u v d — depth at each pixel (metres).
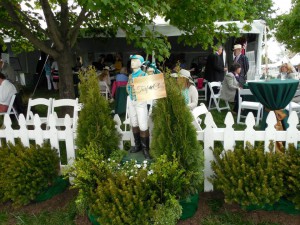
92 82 3.25
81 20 5.16
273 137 3.23
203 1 4.64
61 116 6.01
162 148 2.88
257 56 9.68
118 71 11.13
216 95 8.08
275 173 2.79
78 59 11.52
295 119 3.16
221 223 2.95
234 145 3.27
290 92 3.37
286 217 2.95
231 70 7.42
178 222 2.98
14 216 3.24
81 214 3.11
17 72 12.14
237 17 4.91
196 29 5.16
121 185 2.74
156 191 2.80
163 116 2.86
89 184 2.89
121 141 3.64
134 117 3.43
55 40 5.19
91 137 3.16
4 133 3.79
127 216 2.57
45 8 4.89
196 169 2.92
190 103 4.40
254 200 2.67
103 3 3.08
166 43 4.70
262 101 3.47
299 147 3.19
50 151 3.42
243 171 2.78
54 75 12.33
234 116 7.39
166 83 2.88
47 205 3.39
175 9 4.64
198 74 11.19
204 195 3.41
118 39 12.21
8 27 5.95
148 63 3.24
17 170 3.11
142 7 3.40
